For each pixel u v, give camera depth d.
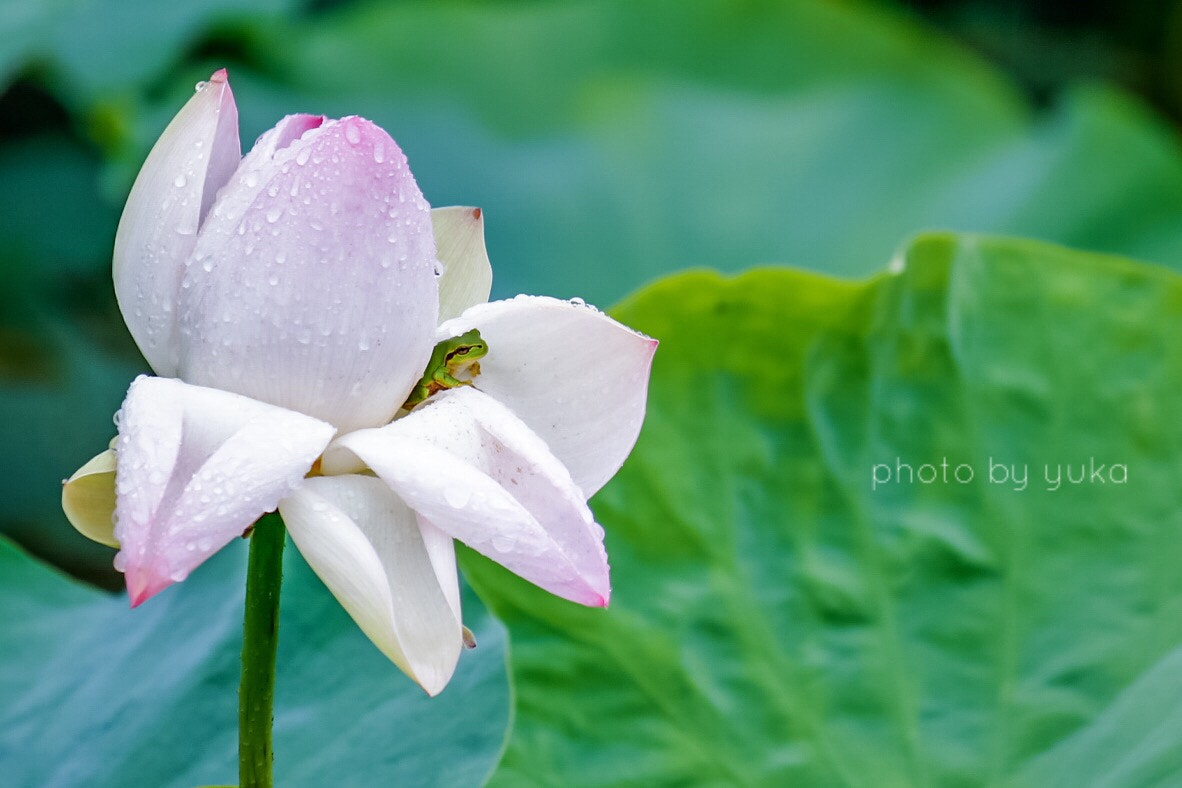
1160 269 1.95
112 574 3.44
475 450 1.62
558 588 1.60
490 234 3.33
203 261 1.61
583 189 3.43
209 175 1.62
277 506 1.60
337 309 1.60
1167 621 1.88
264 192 1.60
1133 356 1.95
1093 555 1.91
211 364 1.61
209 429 1.59
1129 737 1.83
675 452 1.92
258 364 1.61
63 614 1.91
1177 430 1.94
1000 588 1.90
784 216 3.47
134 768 1.79
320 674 1.81
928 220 3.48
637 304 1.91
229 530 1.57
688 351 1.92
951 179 3.56
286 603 1.83
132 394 1.60
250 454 1.58
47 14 2.85
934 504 1.92
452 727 1.77
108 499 1.62
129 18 3.31
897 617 1.89
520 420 1.64
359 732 1.77
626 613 1.88
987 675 1.87
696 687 1.86
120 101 3.16
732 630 1.88
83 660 1.86
